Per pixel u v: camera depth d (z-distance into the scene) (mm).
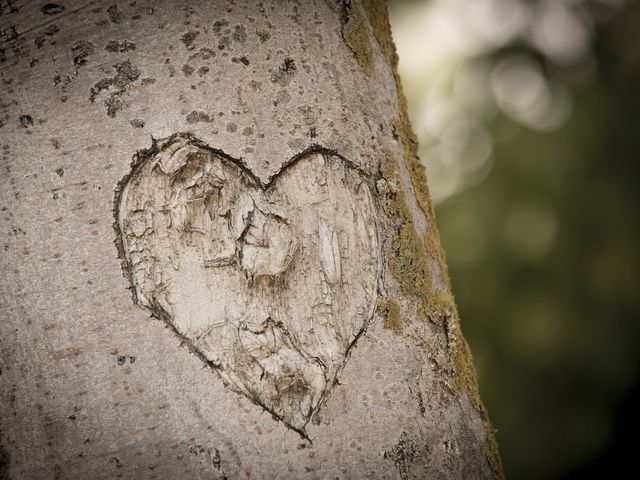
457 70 2268
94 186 916
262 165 929
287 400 917
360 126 959
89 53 923
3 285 912
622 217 2232
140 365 908
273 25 945
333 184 943
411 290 959
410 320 954
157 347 909
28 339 909
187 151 920
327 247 936
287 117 938
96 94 920
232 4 938
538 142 2250
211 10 935
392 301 948
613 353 2244
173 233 917
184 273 915
